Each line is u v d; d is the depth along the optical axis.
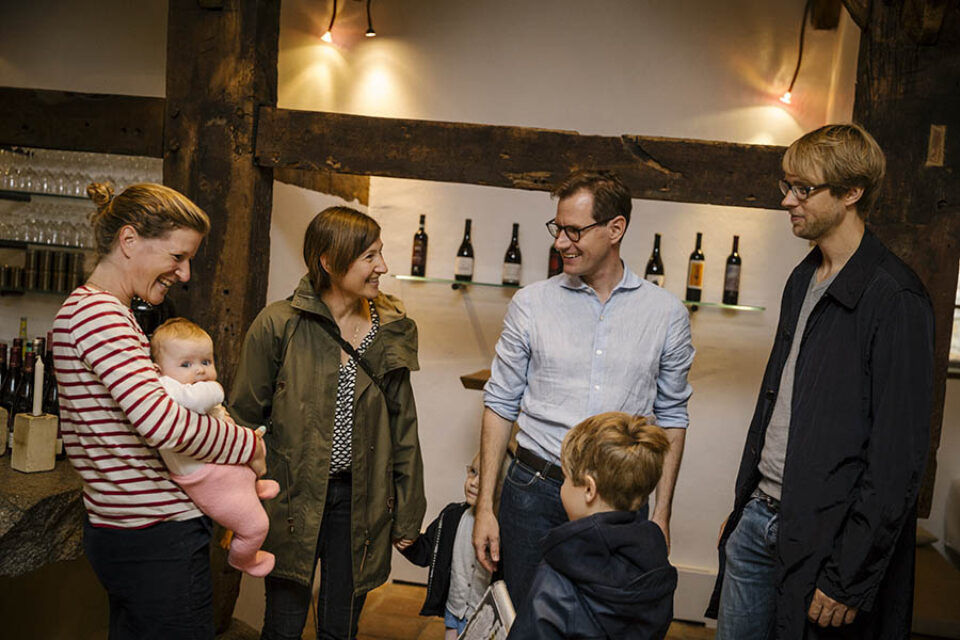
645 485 1.41
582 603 1.36
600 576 1.33
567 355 1.90
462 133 2.65
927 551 3.81
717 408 3.90
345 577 2.16
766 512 1.80
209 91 2.73
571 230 1.84
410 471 2.23
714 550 3.90
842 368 1.62
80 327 1.49
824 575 1.58
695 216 3.88
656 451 1.41
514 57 3.92
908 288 1.58
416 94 3.97
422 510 2.26
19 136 2.85
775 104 3.79
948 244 2.38
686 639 3.58
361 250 2.02
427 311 4.06
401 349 2.17
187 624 1.61
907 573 1.65
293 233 3.52
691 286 3.86
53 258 3.46
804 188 1.67
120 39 3.80
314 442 2.07
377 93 3.99
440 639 3.29
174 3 2.74
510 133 2.63
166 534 1.58
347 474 2.16
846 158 1.62
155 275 1.60
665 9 3.84
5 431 2.32
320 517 2.07
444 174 2.66
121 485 1.54
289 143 2.72
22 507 1.94
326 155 2.71
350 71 4.00
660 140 2.57
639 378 1.90
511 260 3.97
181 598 1.60
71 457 1.57
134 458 1.55
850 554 1.54
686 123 3.84
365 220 2.05
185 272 1.64
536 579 1.41
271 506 2.05
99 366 1.47
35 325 3.60
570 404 1.90
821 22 3.73
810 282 1.82
